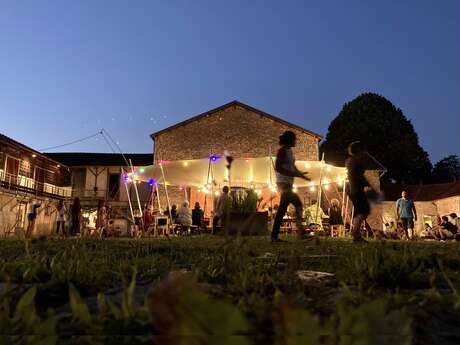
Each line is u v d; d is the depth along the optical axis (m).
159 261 3.38
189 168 15.39
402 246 3.95
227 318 0.51
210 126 23.88
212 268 2.64
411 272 2.28
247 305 1.29
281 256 3.28
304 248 4.16
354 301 1.49
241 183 16.95
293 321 0.59
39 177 27.25
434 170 40.47
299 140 23.41
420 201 25.73
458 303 1.47
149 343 0.95
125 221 19.14
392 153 34.78
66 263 2.46
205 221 16.39
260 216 7.09
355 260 2.35
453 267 3.05
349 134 35.72
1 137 21.91
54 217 26.73
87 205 27.38
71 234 15.06
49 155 31.94
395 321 0.66
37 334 0.93
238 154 23.39
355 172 6.21
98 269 2.61
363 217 6.14
